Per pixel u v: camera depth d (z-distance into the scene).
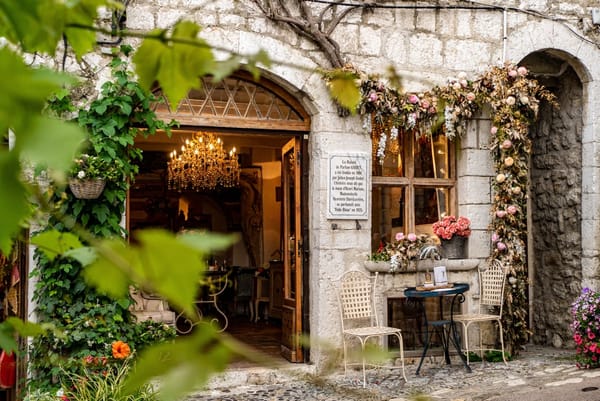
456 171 7.16
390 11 6.82
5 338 0.50
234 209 12.48
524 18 7.20
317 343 0.54
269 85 6.52
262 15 6.34
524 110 7.03
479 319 6.55
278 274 9.84
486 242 7.02
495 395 5.43
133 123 6.00
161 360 0.36
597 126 7.46
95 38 0.54
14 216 0.31
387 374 6.36
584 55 7.36
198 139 9.65
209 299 6.86
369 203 6.65
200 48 0.52
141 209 12.18
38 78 0.32
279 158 11.66
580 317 6.41
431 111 6.67
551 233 7.98
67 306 5.55
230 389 5.94
